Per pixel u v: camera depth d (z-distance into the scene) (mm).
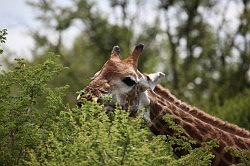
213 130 12617
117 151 9453
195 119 12641
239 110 23984
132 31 38406
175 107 12758
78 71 33938
